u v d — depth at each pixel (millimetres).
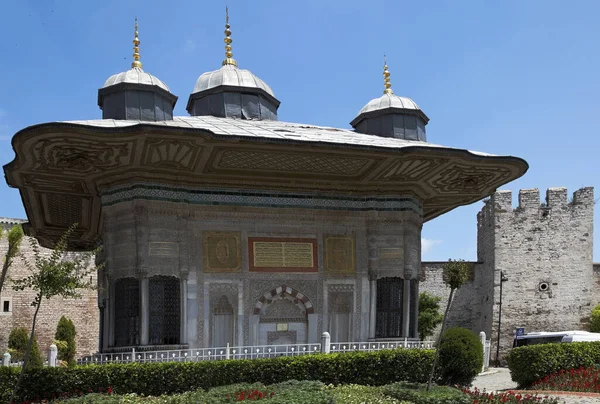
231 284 19516
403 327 20641
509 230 44250
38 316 41250
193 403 13031
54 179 19594
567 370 19484
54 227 26250
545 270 43812
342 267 20703
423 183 21359
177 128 16375
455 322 46000
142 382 15414
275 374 16469
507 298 43500
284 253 20234
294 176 20234
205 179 19703
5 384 14586
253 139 17219
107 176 19094
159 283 18953
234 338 19297
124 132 16156
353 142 18828
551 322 43281
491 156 19219
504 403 14117
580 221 44344
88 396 13805
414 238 21406
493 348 42875
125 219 18750
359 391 15086
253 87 23562
